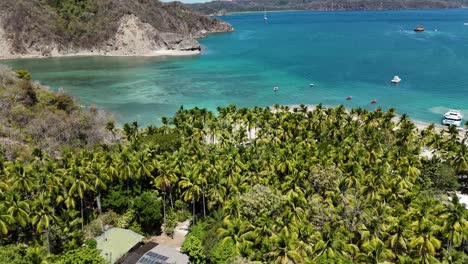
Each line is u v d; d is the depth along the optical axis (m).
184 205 77.88
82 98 164.00
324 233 54.75
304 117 105.69
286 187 68.50
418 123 130.50
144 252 63.47
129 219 71.69
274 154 82.12
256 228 57.75
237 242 57.44
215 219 64.88
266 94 168.12
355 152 82.38
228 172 72.00
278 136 96.50
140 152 78.00
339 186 69.19
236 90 174.50
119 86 183.62
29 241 62.12
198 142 93.88
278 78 195.38
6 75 124.12
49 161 75.81
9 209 60.25
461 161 83.19
